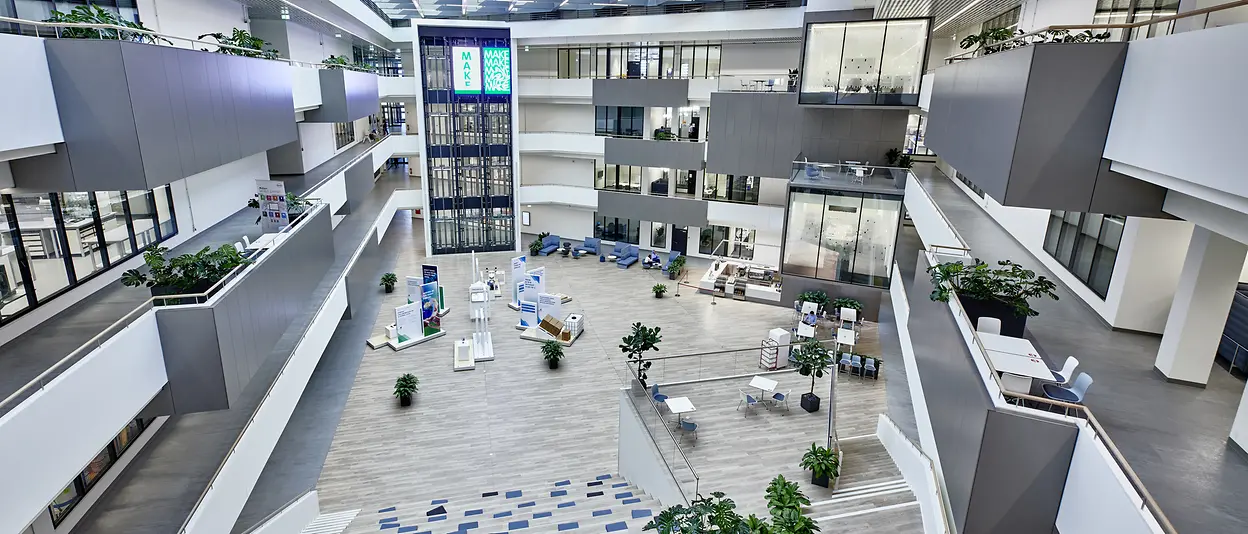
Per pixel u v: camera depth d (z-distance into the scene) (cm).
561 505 1355
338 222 2620
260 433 1216
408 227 3959
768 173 2712
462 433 1694
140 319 898
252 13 2236
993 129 920
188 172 1041
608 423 1764
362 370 2034
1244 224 609
